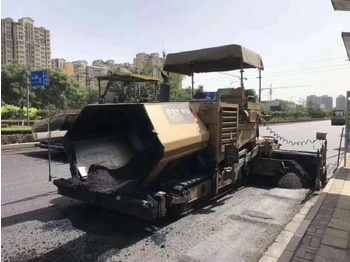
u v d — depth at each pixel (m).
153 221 4.50
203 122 5.09
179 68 7.25
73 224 4.36
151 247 3.66
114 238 3.91
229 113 5.36
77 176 4.38
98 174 4.09
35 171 8.05
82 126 4.69
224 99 6.43
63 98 40.97
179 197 4.22
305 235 3.79
